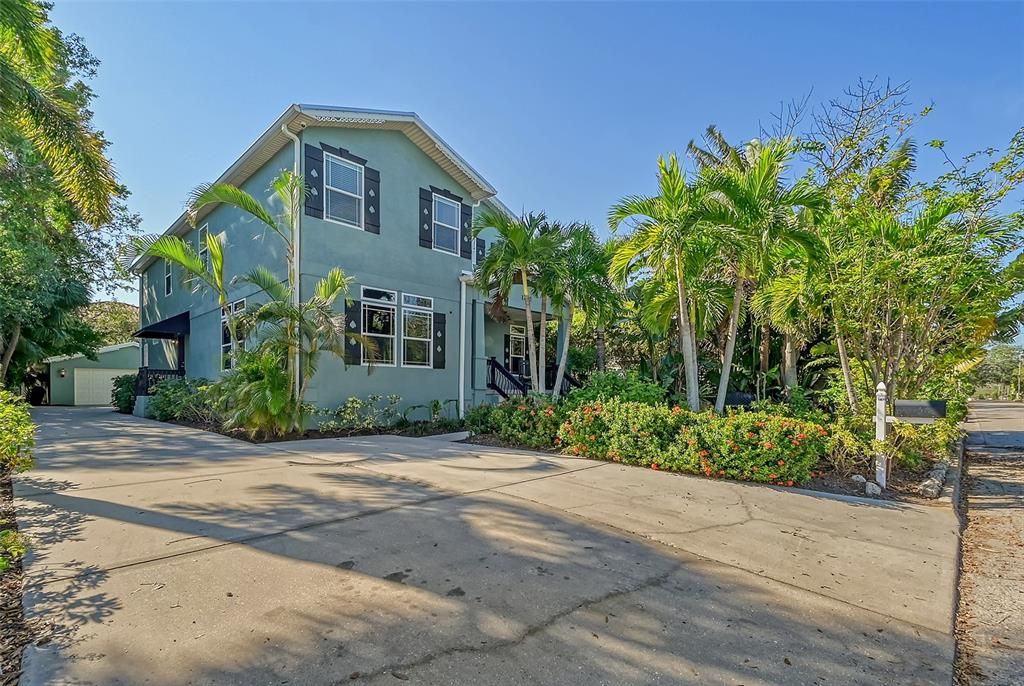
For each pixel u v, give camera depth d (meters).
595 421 8.17
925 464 8.16
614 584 3.55
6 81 7.43
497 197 16.97
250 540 4.10
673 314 10.30
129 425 11.96
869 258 7.91
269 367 9.62
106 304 32.72
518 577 3.59
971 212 7.34
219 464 7.05
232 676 2.36
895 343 8.24
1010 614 3.39
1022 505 6.42
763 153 8.29
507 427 9.59
